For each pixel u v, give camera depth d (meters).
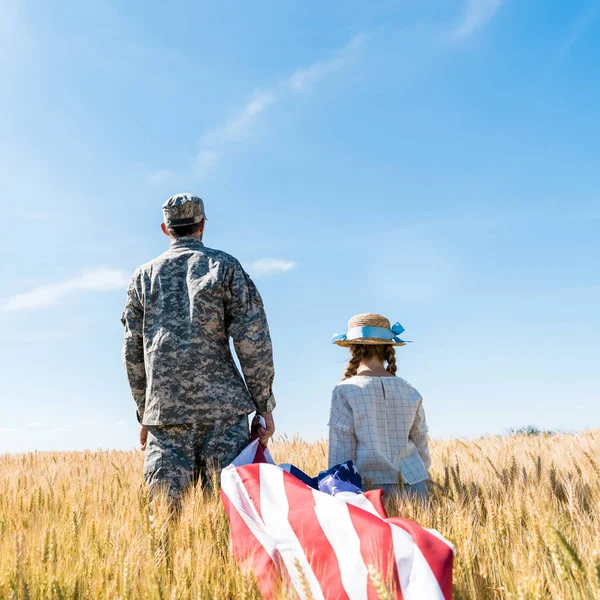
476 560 2.47
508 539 2.74
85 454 8.24
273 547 2.54
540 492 3.51
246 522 2.80
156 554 2.59
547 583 2.14
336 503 2.63
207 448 3.58
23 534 2.61
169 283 3.78
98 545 2.72
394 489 3.73
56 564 2.42
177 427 3.61
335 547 2.39
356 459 3.86
